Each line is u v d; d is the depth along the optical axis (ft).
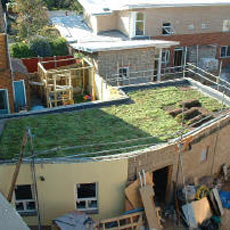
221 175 63.46
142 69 95.25
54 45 104.99
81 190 50.37
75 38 107.34
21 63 88.89
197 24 113.50
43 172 46.55
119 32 113.19
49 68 98.89
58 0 175.94
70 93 81.05
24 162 45.75
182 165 54.08
